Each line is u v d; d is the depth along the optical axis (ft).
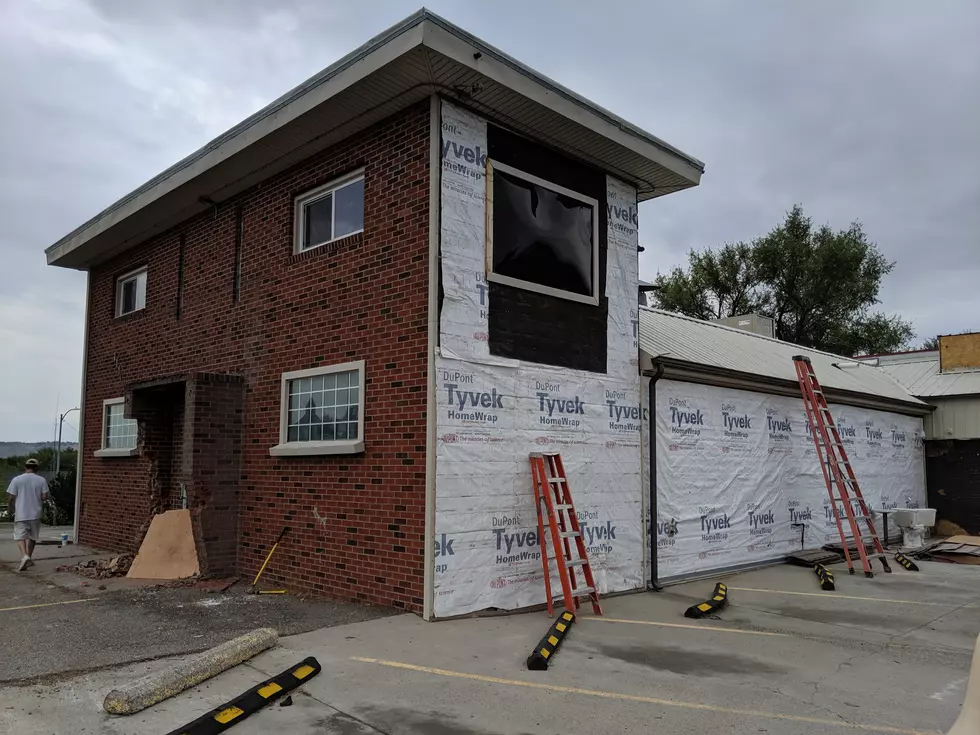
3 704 16.29
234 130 31.73
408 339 26.73
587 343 31.81
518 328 28.86
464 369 26.55
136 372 43.75
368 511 27.55
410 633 23.08
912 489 58.75
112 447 45.73
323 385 30.78
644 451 34.14
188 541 33.65
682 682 19.29
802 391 41.42
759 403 41.78
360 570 27.61
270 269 33.96
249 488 33.55
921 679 20.03
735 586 34.60
